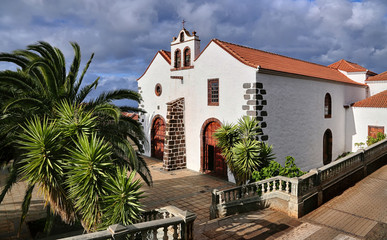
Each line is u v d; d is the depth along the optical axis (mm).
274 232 8625
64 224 11102
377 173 14781
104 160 7488
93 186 7164
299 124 18516
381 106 22359
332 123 22516
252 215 10141
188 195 14844
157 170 20266
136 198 6957
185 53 20672
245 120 14422
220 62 17453
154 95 24203
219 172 18562
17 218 12188
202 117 19094
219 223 9648
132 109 11305
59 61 10352
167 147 19984
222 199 11211
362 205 10523
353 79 28766
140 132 11086
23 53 10227
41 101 9141
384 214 9594
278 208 10422
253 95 15406
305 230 8672
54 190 7492
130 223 6723
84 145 7379
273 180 10734
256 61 16953
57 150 7512
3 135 8805
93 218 7383
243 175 12852
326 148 22250
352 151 24234
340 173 12180
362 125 23547
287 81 17391
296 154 18281
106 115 10062
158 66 23453
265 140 15867
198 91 19312
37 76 10406
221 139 13906
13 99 8422
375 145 15367
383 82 26828
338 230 8594
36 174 7242
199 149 19562
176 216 6383
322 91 20953
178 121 20312
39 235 10453
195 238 8469
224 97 17297
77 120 8469
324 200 11062
